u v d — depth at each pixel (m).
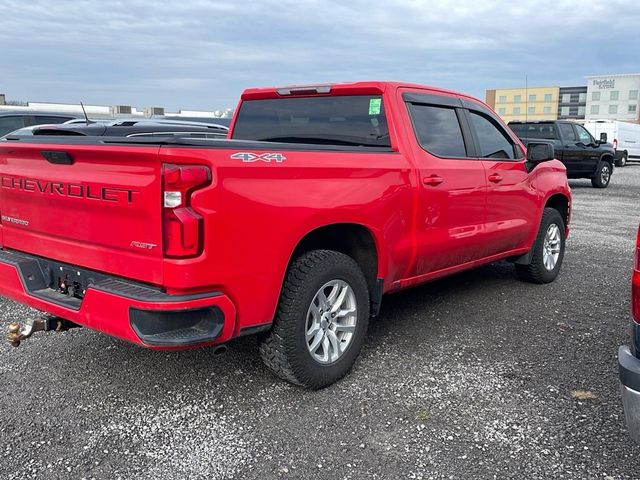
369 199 3.87
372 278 4.17
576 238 9.42
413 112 4.50
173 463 2.98
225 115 16.30
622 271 7.06
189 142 2.93
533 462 2.99
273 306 3.38
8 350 4.35
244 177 3.12
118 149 2.97
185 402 3.61
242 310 3.21
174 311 2.93
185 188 2.90
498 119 5.54
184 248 2.91
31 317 5.05
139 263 3.05
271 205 3.24
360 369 4.09
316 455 3.06
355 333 3.91
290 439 3.21
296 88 4.80
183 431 3.28
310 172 3.49
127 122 8.38
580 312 5.41
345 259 3.77
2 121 10.05
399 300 5.72
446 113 4.86
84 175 3.24
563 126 17.53
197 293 3.01
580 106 117.12
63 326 3.61
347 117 4.56
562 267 7.25
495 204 5.22
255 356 4.29
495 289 6.15
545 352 4.43
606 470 2.92
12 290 3.71
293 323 3.48
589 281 6.56
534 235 5.98
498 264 7.34
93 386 3.80
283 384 3.85
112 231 3.16
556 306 5.58
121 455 3.04
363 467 2.96
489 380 3.93
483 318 5.20
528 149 5.57
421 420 3.40
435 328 4.93
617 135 29.95
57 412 3.47
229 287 3.11
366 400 3.64
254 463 2.99
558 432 3.28
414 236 4.33
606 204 14.30
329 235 4.04
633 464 2.97
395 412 3.50
